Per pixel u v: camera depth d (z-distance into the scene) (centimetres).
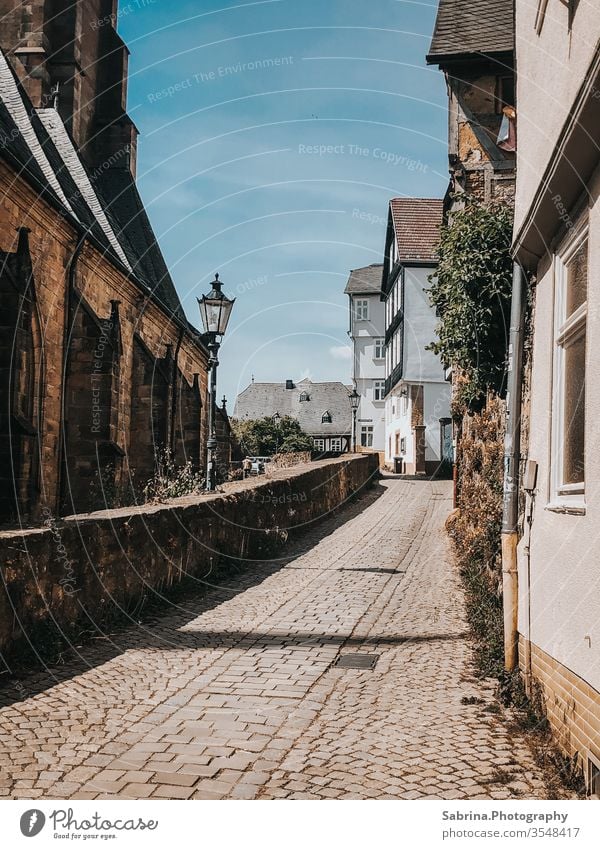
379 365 4569
